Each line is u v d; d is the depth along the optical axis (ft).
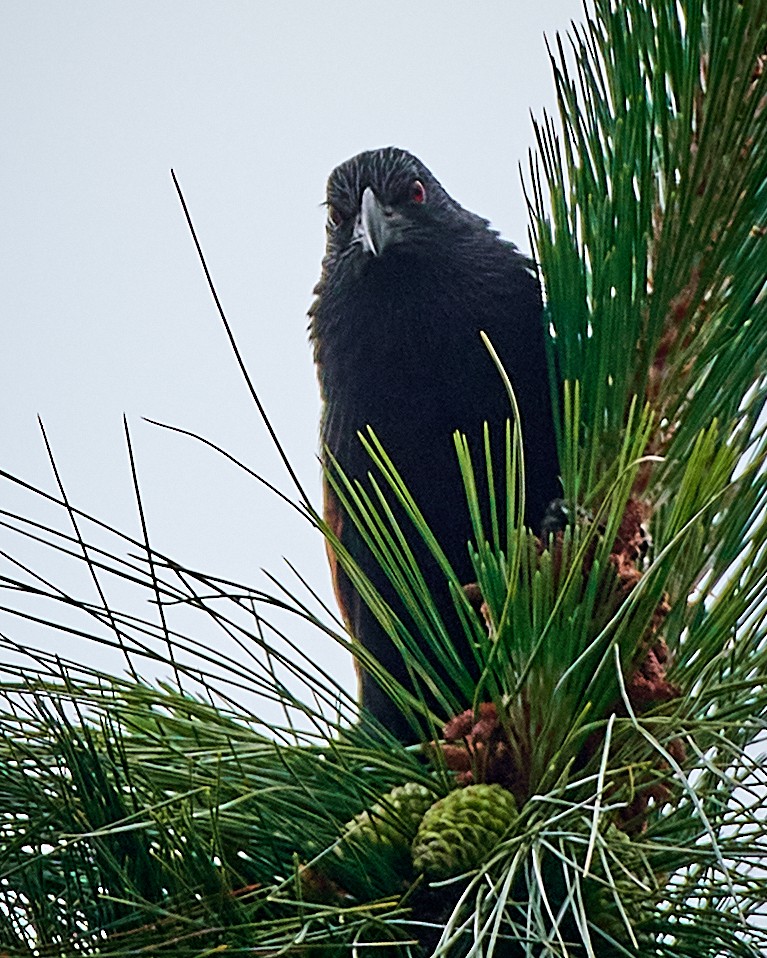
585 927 11.85
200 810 14.64
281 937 13.29
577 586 15.47
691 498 14.66
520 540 14.99
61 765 13.71
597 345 17.52
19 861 13.48
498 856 13.37
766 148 16.56
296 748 15.02
